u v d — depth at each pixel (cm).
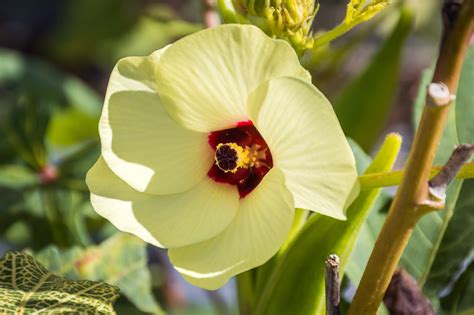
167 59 53
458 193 61
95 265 64
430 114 47
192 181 55
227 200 54
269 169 55
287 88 51
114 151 54
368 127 73
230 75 52
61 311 54
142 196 54
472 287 60
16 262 56
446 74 47
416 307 49
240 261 53
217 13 71
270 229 52
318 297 56
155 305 65
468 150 48
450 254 61
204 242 54
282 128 51
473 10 46
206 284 52
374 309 50
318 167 51
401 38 73
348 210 55
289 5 55
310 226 56
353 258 59
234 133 55
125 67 54
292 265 56
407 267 61
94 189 54
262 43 51
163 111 54
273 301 56
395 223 49
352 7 55
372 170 53
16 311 54
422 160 48
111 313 54
